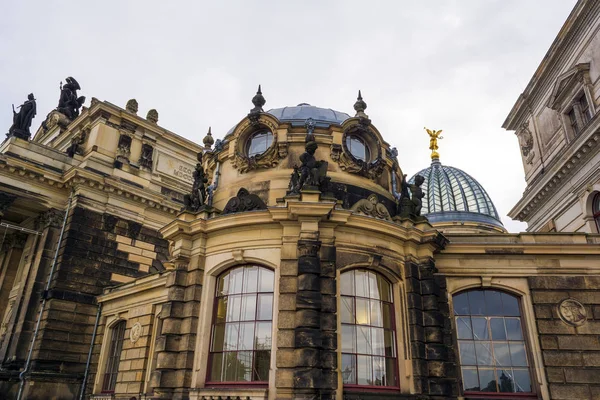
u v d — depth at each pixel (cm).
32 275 4281
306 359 1942
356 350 2172
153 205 4869
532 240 2714
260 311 2244
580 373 2375
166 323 2322
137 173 4994
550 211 4838
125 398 3222
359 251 2289
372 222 2314
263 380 2106
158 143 5359
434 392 2184
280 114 3183
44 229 4428
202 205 2570
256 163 2727
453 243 2606
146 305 3438
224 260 2355
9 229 4947
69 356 3950
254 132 2900
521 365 2462
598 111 3847
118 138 5000
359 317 2231
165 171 5331
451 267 2602
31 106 4709
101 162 4741
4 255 5006
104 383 3725
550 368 2389
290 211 2222
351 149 2866
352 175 2748
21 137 4519
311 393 1902
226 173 2883
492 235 2750
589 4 4128
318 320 2033
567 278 2575
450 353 2389
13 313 4206
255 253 2295
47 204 4428
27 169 4284
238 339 2239
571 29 4403
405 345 2241
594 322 2477
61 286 4100
